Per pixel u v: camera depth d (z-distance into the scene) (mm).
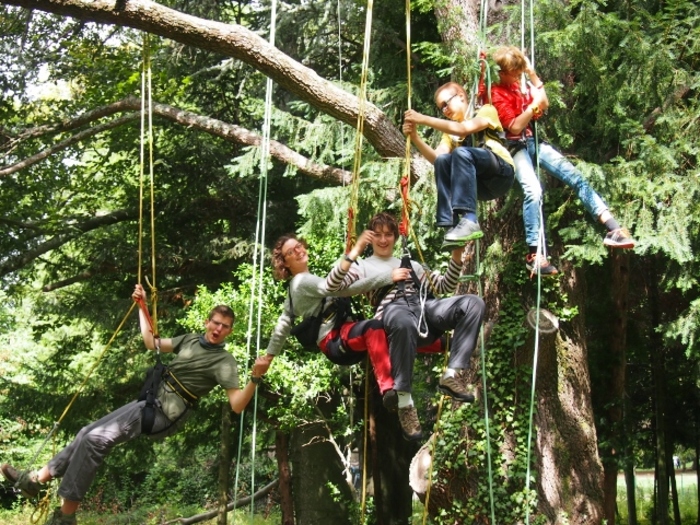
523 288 11195
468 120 6250
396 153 11109
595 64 10070
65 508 6332
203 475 27703
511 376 11094
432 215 11273
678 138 10523
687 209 9938
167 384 6551
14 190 17719
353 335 6148
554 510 10875
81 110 17547
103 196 19562
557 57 10391
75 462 6281
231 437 20141
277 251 6441
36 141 17172
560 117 10461
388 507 18422
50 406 18484
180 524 23344
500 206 11172
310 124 13523
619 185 10109
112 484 25578
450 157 6223
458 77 10453
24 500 22672
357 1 14266
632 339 18062
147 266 18641
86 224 18500
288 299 6395
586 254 10172
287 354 14742
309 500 18516
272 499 26297
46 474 6422
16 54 15805
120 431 6367
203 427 20375
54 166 18031
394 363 5891
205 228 19438
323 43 16062
